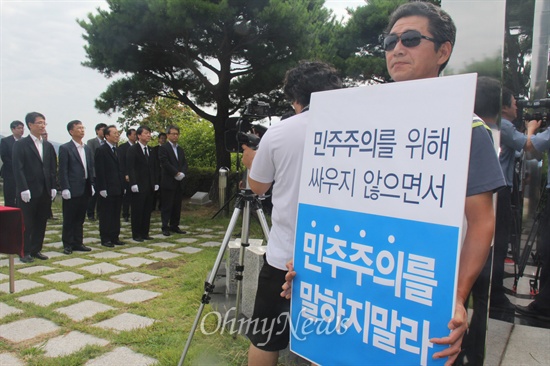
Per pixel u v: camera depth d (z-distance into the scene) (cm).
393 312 118
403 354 116
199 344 272
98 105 887
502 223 262
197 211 936
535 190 303
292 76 173
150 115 1533
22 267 478
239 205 259
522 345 245
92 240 647
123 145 721
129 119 1516
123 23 721
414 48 131
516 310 287
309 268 143
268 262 173
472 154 118
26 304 351
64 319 318
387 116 122
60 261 508
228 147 249
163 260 515
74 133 556
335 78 170
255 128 239
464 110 107
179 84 943
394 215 119
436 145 111
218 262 243
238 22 757
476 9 201
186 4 673
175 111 1598
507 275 271
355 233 128
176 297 372
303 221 146
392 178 120
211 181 1123
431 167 112
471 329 165
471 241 116
